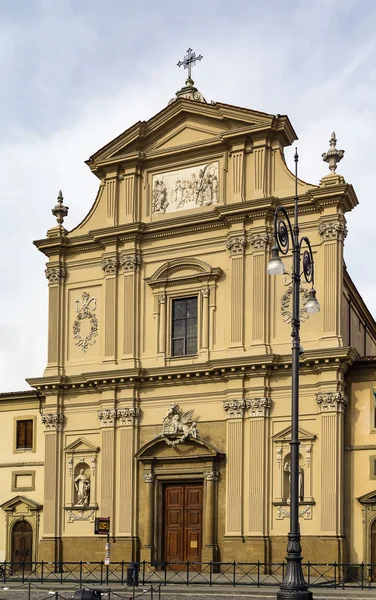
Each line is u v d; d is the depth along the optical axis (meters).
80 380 50.53
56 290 52.78
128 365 49.31
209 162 49.88
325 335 44.75
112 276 51.06
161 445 47.75
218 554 45.28
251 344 46.31
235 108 48.75
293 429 29.64
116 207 51.78
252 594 36.47
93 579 43.41
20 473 52.50
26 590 39.97
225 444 46.19
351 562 42.88
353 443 44.09
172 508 47.47
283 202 47.25
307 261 32.38
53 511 49.91
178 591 37.81
